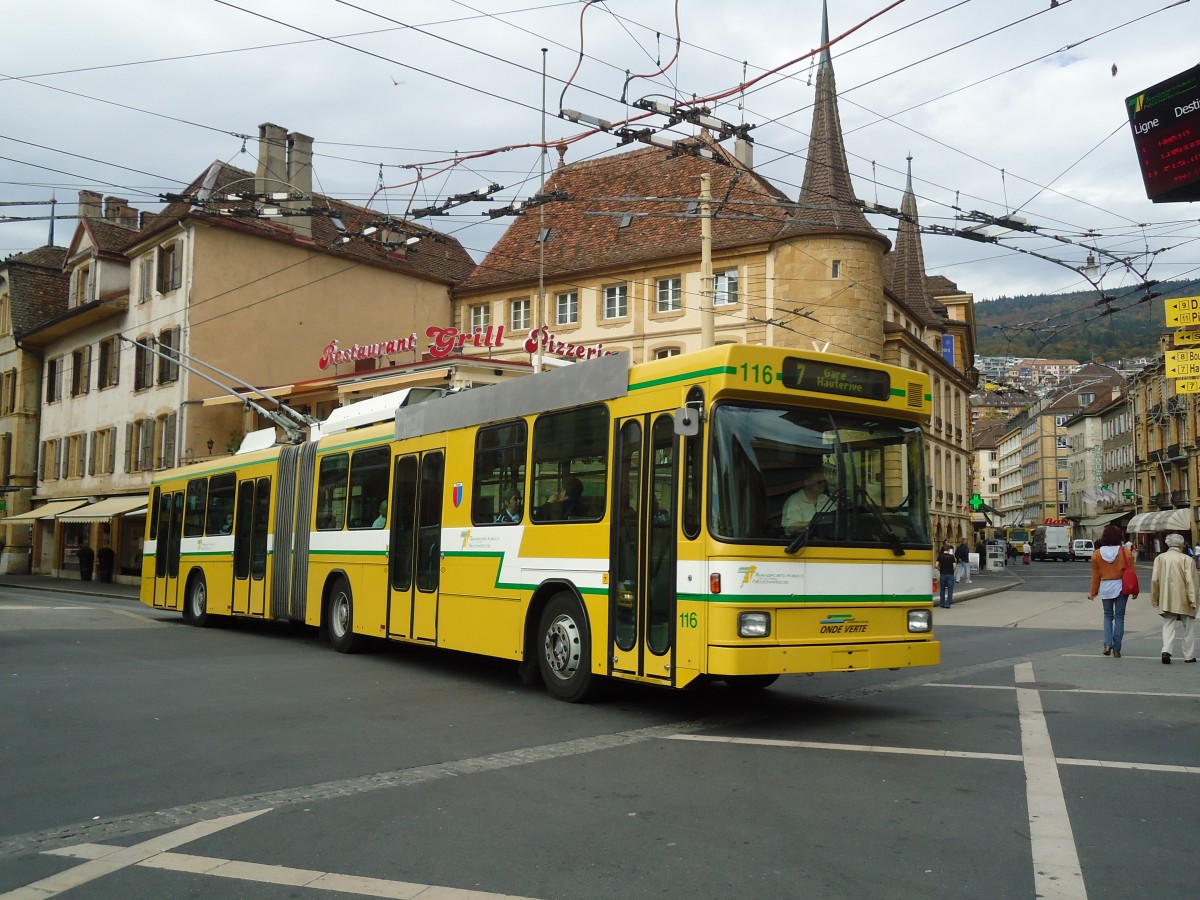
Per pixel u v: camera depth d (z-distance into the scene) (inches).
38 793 264.8
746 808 241.9
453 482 483.2
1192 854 204.7
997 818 231.5
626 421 378.9
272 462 679.1
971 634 735.7
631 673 364.2
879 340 1312.7
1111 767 281.6
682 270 1409.9
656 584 357.1
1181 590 528.4
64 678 473.1
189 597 781.9
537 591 416.5
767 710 385.7
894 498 370.0
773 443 345.7
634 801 249.1
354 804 249.3
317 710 384.8
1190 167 410.9
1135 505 3417.8
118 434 1678.2
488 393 464.1
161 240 1536.7
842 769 282.0
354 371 1542.8
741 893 185.2
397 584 522.9
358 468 575.2
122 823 237.1
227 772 284.7
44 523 1974.7
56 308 2095.2
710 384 342.3
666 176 1525.6
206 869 203.2
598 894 185.5
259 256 1514.5
